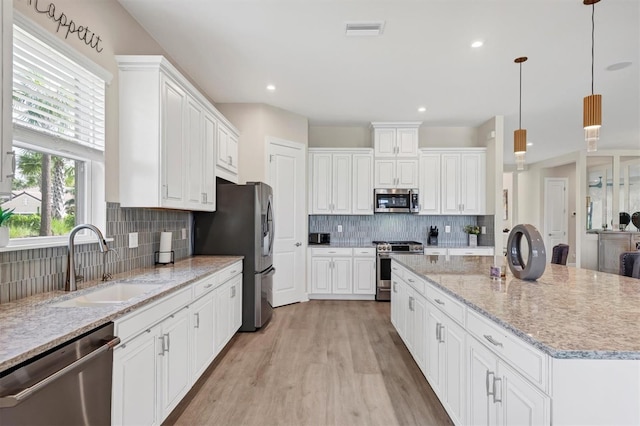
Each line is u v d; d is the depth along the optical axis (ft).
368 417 7.00
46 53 5.72
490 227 17.25
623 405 3.52
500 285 6.73
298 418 6.97
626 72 11.71
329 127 18.98
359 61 10.97
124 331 4.94
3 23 3.99
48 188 6.17
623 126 18.89
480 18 8.54
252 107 14.97
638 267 8.75
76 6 6.47
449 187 17.95
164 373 6.23
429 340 7.51
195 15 8.43
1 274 5.03
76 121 6.47
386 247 16.93
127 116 7.69
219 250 12.15
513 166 31.32
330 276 17.15
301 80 12.53
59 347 3.82
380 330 12.34
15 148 5.55
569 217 29.81
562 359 3.51
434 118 17.28
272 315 14.01
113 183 7.52
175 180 8.43
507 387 4.40
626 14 8.29
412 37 9.47
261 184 12.30
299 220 16.60
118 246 7.77
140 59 7.56
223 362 9.59
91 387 4.26
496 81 12.57
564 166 30.04
